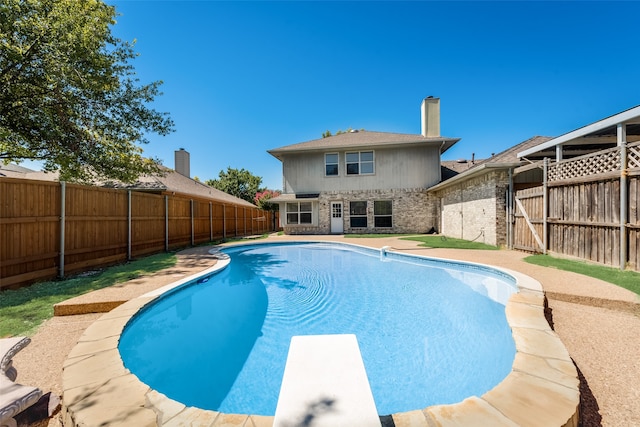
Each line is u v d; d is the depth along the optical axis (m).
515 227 9.45
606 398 2.17
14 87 7.79
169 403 1.90
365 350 3.74
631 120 6.52
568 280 5.08
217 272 6.83
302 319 4.76
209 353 3.71
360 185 17.14
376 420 1.33
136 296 4.48
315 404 1.42
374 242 12.10
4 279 5.14
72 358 2.52
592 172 6.50
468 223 12.33
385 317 4.80
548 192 7.95
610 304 4.07
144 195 9.26
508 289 5.72
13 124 8.33
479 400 1.82
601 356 2.80
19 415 2.03
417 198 16.61
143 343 3.92
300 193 17.66
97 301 4.19
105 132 10.11
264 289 6.44
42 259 5.83
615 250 5.91
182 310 5.20
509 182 9.72
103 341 2.88
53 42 7.73
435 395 2.91
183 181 16.73
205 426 1.69
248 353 3.70
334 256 10.59
